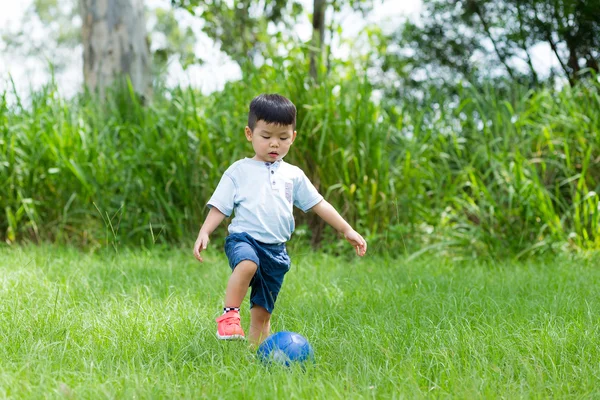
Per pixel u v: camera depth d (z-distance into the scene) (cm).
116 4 1068
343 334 394
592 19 1123
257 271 377
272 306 390
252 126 384
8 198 849
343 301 484
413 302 471
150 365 329
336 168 812
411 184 831
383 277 588
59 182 845
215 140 855
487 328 396
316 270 631
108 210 823
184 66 877
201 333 386
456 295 490
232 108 856
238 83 870
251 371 317
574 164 856
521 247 756
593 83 884
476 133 870
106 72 1066
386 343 365
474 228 777
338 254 793
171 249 801
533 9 1197
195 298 498
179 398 285
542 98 893
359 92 841
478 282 559
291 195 388
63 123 853
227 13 1481
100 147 867
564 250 746
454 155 855
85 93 970
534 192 767
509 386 302
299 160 829
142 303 455
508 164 811
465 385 297
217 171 823
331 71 918
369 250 771
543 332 372
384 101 883
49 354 344
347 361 329
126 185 826
